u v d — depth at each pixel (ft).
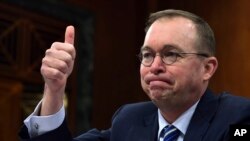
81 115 29.27
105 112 30.55
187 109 7.61
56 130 7.26
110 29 31.60
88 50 29.94
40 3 27.12
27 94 27.48
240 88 27.40
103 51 30.94
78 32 29.55
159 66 7.20
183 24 7.43
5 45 25.80
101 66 30.66
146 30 7.69
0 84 25.29
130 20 33.01
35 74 27.14
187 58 7.28
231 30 28.30
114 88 31.27
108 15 31.60
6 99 25.49
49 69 6.91
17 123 25.77
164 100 7.26
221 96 8.15
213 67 7.77
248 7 27.91
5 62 25.72
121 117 8.75
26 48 26.73
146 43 7.40
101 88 30.50
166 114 7.64
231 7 28.55
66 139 7.37
